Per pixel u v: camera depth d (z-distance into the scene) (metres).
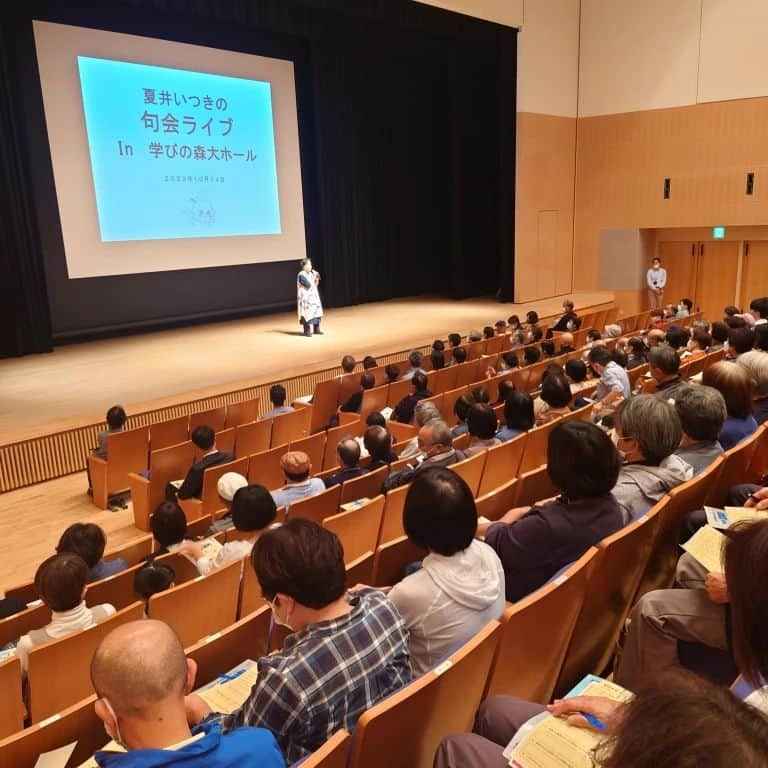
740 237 14.00
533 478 3.69
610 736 0.78
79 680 2.45
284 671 1.54
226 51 11.94
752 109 13.03
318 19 12.21
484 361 8.16
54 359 10.16
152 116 11.11
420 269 17.08
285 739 1.53
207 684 2.22
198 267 11.98
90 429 6.83
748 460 3.21
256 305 13.92
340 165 14.47
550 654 2.06
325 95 13.80
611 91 14.62
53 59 10.04
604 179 15.04
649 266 15.23
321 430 7.50
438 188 17.16
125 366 9.51
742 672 1.21
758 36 12.77
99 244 10.80
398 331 11.79
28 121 10.24
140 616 2.58
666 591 1.91
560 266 15.49
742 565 1.20
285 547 1.64
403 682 1.69
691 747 0.68
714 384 3.42
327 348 10.38
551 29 14.19
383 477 4.25
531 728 1.48
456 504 1.93
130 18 10.81
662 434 2.62
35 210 10.34
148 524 5.45
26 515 5.82
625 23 14.20
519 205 14.39
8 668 2.25
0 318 10.25
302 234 13.49
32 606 3.07
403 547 3.10
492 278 17.36
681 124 13.87
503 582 2.05
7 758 1.79
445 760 1.50
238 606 3.02
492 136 16.39
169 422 6.20
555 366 5.98
